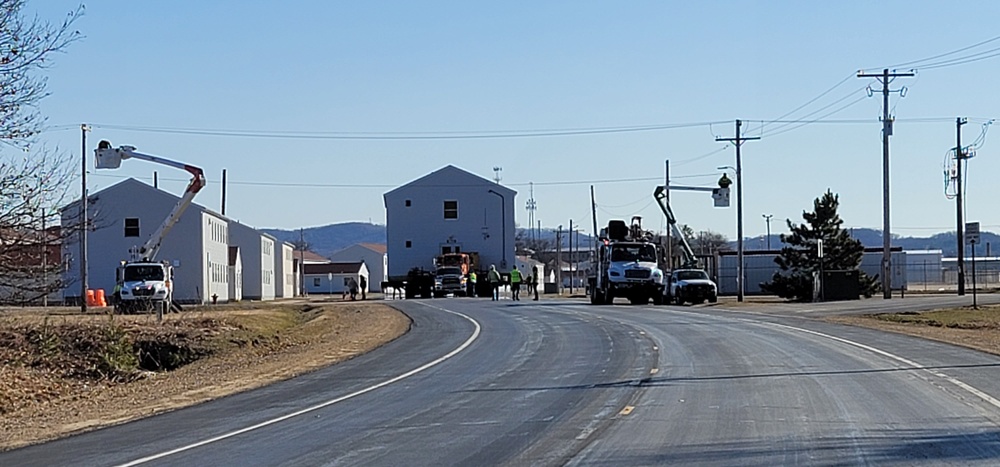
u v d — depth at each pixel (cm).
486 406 1611
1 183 2081
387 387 1920
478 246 8369
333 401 1733
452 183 8406
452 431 1362
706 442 1219
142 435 1426
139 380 2527
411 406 1638
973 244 4069
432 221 8400
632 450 1174
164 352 2906
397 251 8400
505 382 1948
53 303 6325
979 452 1134
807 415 1431
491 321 3903
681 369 2083
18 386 2172
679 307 5038
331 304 5794
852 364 2127
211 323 3319
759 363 2172
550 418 1456
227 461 1180
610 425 1372
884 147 5622
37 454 1302
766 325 3419
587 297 7400
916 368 2034
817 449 1162
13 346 2639
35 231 2183
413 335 3306
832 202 6438
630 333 3128
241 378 2231
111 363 2648
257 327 3453
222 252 7969
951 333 3053
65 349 2695
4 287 2228
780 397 1627
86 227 2495
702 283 5397
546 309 4806
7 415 1848
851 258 6431
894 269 7669
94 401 2039
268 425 1471
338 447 1255
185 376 2489
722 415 1443
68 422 1647
